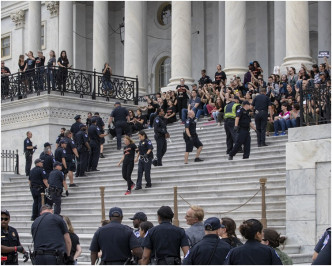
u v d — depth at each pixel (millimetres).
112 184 29438
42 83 37875
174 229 14266
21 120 38156
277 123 28484
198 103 34250
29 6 52219
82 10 54250
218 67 36438
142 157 27344
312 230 21281
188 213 15188
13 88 39406
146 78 47188
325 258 12258
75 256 16688
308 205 21453
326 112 22156
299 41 36406
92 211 27391
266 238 13555
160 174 28219
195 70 50125
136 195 26875
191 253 12945
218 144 30000
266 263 11914
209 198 24453
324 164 21297
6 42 60938
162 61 53406
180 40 41219
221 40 46781
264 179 21109
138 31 43250
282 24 41875
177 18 41344
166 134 29391
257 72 34969
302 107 22422
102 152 33562
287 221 21844
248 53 46906
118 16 54969
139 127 35656
